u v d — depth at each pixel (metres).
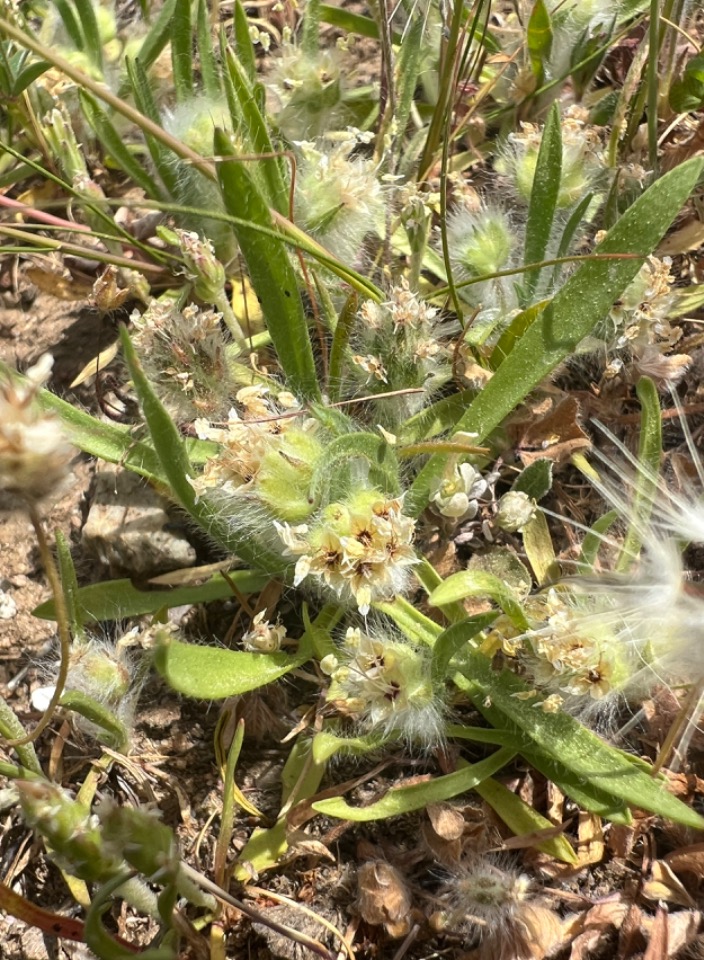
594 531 0.11
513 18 0.15
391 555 0.10
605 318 0.12
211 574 0.12
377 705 0.10
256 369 0.12
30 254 0.14
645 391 0.11
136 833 0.09
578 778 0.10
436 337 0.12
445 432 0.12
